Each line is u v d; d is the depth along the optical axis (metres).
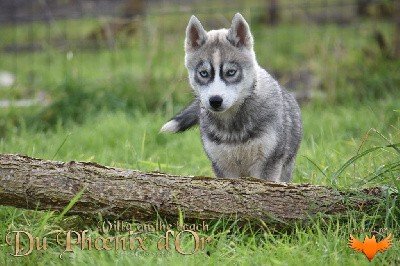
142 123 13.23
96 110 14.79
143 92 15.60
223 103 8.57
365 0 21.02
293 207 7.36
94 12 23.27
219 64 8.96
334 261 6.62
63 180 7.36
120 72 17.00
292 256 6.77
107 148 11.55
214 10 20.14
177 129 9.69
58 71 19.31
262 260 6.71
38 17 22.41
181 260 6.67
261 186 7.43
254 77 9.00
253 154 8.83
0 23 24.42
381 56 16.62
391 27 20.09
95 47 21.59
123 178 7.42
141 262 6.70
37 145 11.52
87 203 7.35
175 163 10.69
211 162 9.17
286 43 21.70
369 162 9.05
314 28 20.72
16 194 7.33
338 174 7.84
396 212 7.39
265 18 24.80
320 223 7.33
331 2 24.67
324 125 13.04
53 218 7.89
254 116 8.74
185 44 9.39
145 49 17.44
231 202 7.36
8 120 14.59
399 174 8.02
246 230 7.39
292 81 17.75
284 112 9.12
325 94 15.74
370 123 12.66
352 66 16.42
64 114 14.67
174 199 7.35
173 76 15.91
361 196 7.44
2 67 21.31
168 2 25.86
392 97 14.91
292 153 9.57
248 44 9.13
